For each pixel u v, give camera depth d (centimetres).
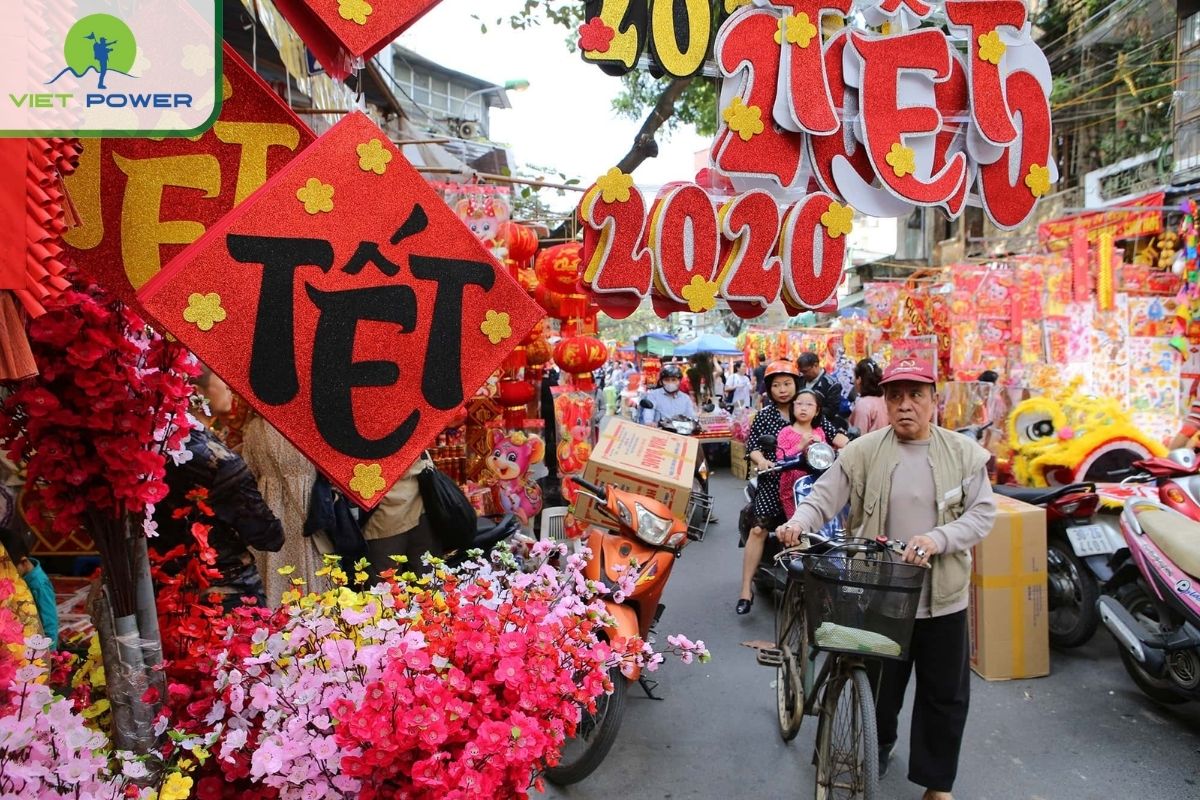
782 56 337
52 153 132
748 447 543
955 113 368
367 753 154
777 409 555
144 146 171
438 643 180
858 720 272
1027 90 369
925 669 296
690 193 335
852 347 1519
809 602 279
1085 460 535
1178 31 909
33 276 125
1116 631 389
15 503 252
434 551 388
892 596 262
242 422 381
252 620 204
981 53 359
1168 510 390
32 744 141
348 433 170
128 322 167
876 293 1153
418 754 159
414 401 176
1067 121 1084
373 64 619
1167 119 942
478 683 169
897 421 304
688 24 327
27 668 155
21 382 158
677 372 946
